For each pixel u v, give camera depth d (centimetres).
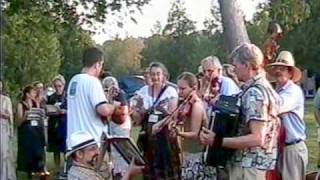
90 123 572
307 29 4550
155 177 738
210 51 5116
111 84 790
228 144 454
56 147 1080
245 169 457
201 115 693
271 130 456
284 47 4578
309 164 1012
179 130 729
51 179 1032
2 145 300
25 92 1030
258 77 458
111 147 464
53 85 1155
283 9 1309
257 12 1407
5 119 690
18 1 1298
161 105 745
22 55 1688
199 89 726
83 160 443
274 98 459
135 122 771
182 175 707
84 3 1408
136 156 446
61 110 1062
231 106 461
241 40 1105
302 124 611
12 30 1326
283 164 604
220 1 1119
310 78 4634
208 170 673
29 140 1014
